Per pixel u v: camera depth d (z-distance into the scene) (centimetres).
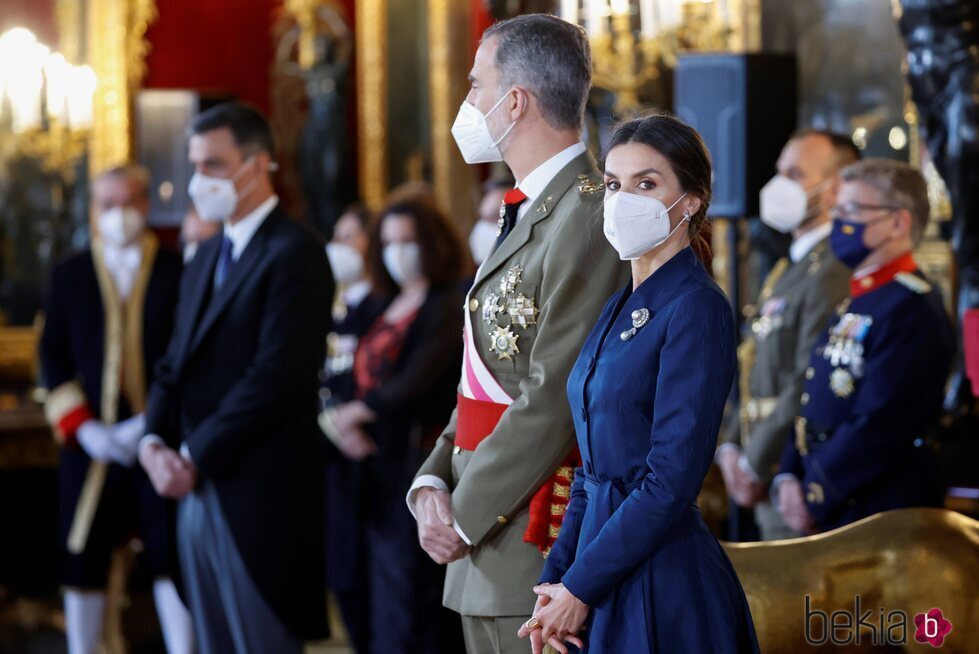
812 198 1012
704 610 546
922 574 680
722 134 1144
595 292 634
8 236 1777
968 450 1060
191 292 966
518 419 632
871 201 853
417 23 1767
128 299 1240
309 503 938
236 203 941
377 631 1138
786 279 1002
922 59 1072
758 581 695
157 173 1709
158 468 929
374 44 1767
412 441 1123
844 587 690
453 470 688
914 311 844
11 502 1681
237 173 939
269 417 912
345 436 1141
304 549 934
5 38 1772
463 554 653
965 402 1066
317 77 1778
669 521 535
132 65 1784
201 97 1712
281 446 924
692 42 1368
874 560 690
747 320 1305
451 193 1725
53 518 1697
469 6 1734
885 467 841
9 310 1773
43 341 1245
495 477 636
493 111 667
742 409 1124
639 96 1396
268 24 1827
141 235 1252
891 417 837
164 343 1241
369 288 1358
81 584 1216
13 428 1580
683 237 573
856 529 705
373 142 1775
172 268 1256
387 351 1149
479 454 643
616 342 566
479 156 683
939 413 859
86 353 1230
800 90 1302
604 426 562
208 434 909
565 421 630
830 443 850
